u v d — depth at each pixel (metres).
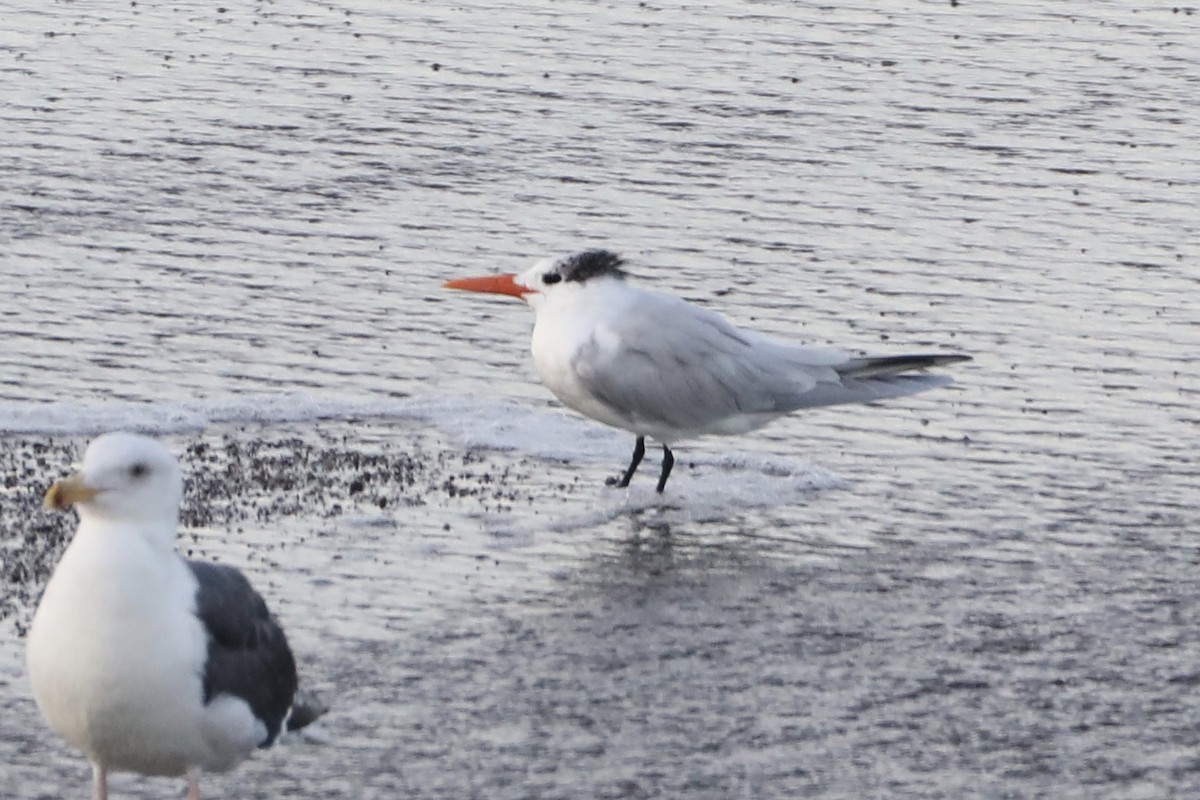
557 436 17.00
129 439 10.32
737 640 13.51
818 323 19.27
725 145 24.17
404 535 14.95
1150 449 16.75
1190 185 23.20
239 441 16.47
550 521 15.36
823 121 25.06
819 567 14.70
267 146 23.67
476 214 21.86
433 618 13.71
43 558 14.24
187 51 27.11
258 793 11.48
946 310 19.66
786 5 30.02
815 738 12.18
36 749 11.94
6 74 25.83
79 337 18.39
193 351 18.20
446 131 24.41
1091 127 25.06
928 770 11.80
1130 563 14.77
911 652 13.36
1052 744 12.13
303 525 15.01
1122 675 13.06
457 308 19.50
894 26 29.06
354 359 18.25
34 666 10.38
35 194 21.89
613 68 26.84
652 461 16.70
